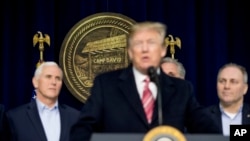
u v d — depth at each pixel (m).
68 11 8.52
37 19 8.29
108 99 3.58
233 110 5.87
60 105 6.42
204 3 8.78
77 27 8.35
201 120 3.66
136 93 3.56
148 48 3.45
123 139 2.91
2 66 8.22
